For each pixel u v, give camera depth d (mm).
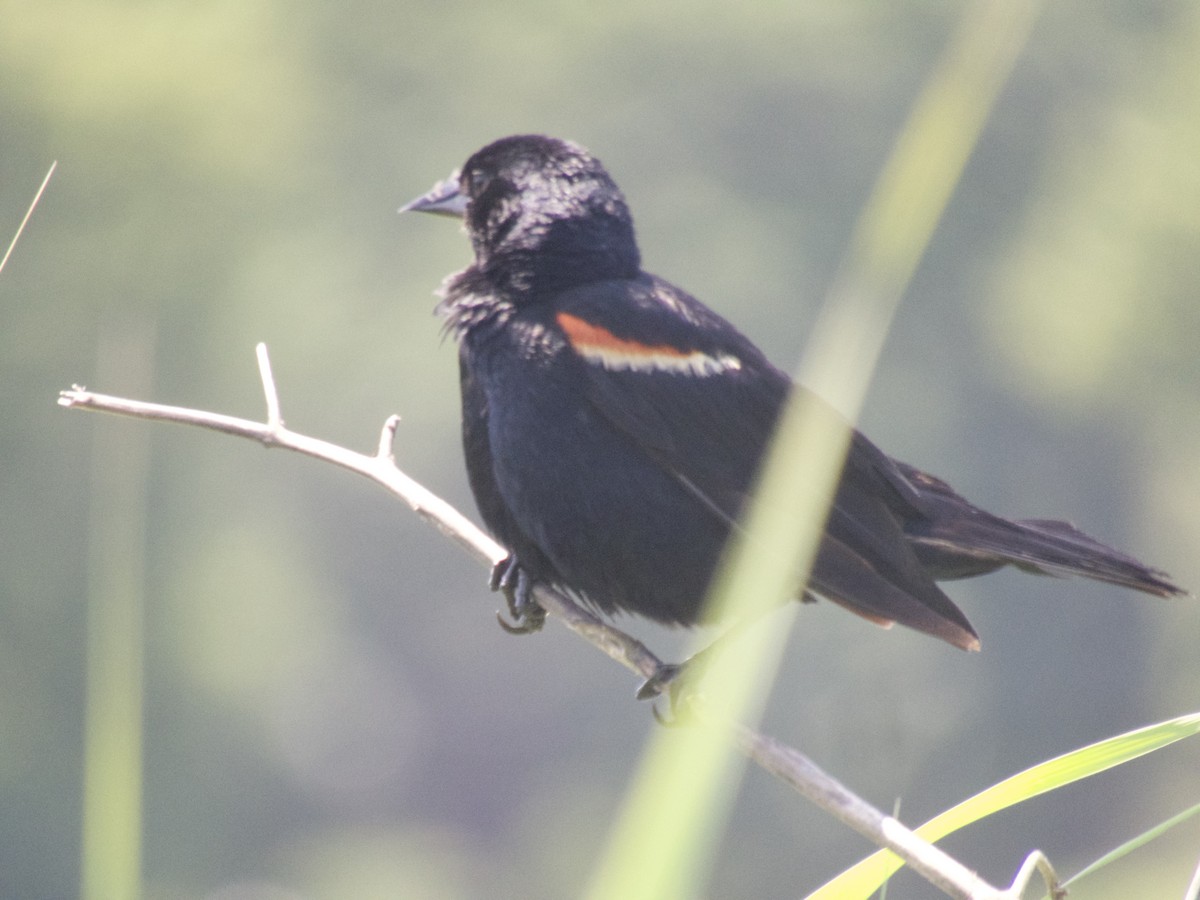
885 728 16922
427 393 20156
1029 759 19062
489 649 24344
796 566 1579
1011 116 17578
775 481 1525
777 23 19422
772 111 19422
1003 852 19031
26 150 15445
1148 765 19172
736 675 1417
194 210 16516
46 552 15938
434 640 23922
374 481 4086
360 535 22078
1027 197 17547
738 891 18328
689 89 19641
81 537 16016
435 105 19109
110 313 15945
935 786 18391
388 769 24047
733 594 1536
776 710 18391
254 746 19219
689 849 1350
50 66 15234
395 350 19109
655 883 1338
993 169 17609
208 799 18141
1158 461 18062
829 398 1461
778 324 19000
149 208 16125
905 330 18359
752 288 19156
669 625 4383
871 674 18359
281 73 17297
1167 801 18969
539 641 24500
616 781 23703
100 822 1670
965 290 17922
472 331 4484
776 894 18344
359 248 18438
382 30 18609
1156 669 19281
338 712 22828
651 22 19703
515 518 4363
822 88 19328
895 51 19297
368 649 23297
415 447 21141
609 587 4305
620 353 4285
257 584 19344
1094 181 16797
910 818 18422
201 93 16328
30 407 15852
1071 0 17484
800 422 1503
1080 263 16578
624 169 19703
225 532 18250
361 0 18453
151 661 17078
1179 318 16359
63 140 15500
